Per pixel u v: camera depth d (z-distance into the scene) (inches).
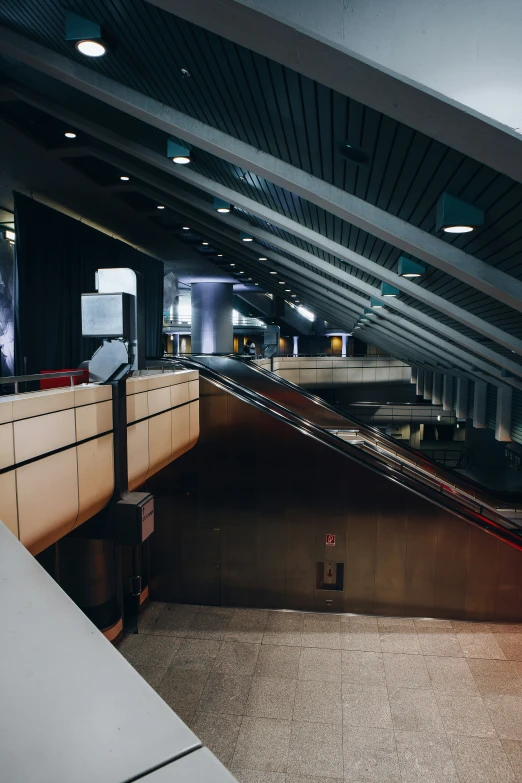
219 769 32.1
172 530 556.4
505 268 249.6
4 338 599.8
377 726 368.2
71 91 320.5
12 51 272.5
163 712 37.5
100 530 356.5
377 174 224.4
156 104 271.1
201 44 184.4
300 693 403.2
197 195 482.6
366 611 529.3
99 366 345.1
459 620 514.0
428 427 1598.2
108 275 347.6
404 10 127.0
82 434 308.2
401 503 515.5
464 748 348.2
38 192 579.8
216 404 542.9
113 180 550.3
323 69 142.6
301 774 327.3
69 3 195.5
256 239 568.7
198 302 1154.0
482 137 137.1
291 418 567.2
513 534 513.0
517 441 613.3
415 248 265.6
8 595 53.9
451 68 126.9
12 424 241.1
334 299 754.8
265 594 546.9
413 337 717.9
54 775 31.3
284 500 536.7
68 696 38.8
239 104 224.4
